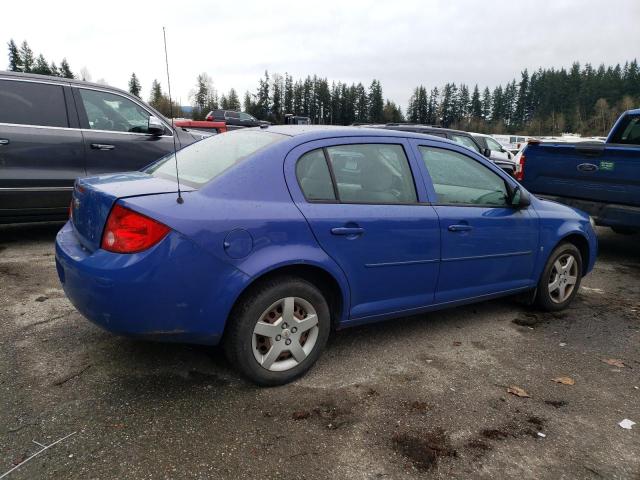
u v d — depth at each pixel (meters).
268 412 2.69
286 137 3.11
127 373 3.00
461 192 3.78
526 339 3.89
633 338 4.01
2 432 2.41
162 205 2.57
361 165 3.26
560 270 4.50
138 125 6.24
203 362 3.18
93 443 2.36
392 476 2.26
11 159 5.29
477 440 2.56
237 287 2.67
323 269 2.97
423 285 3.52
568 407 2.92
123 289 2.46
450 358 3.48
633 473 2.38
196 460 2.29
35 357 3.13
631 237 8.24
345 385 3.03
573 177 6.46
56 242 3.02
